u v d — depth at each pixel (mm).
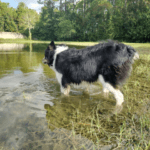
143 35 25609
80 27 38625
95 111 2793
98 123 2340
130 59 3010
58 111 2750
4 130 2121
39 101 3146
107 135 2090
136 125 2326
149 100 3250
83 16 39188
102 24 34531
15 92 3557
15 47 17297
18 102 3043
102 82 3088
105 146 1864
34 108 2824
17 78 4676
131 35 27578
